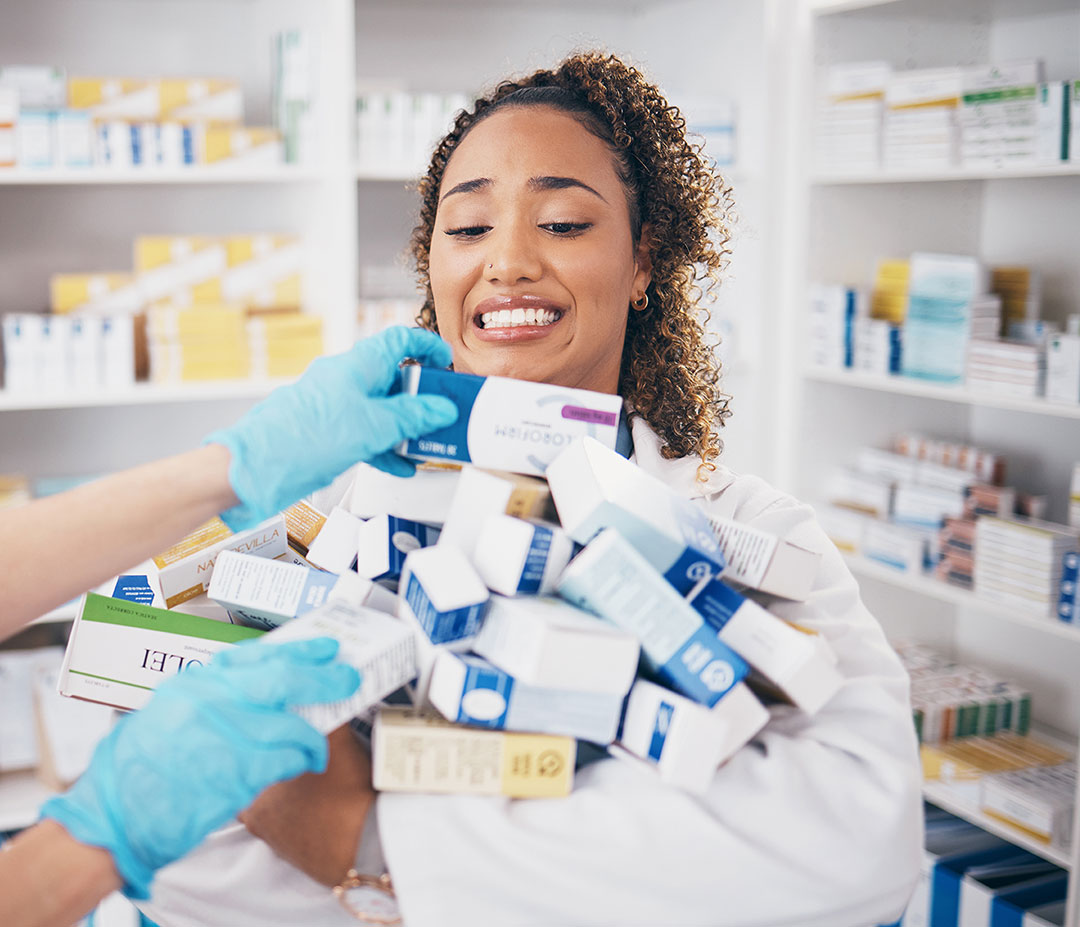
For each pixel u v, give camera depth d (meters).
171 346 2.59
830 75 2.76
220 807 0.73
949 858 2.39
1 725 2.57
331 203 2.65
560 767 0.80
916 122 2.55
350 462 0.88
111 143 2.50
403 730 0.78
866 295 2.80
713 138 2.86
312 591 0.89
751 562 0.88
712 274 1.44
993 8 2.71
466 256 1.12
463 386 0.92
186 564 0.97
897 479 2.80
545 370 1.12
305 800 0.81
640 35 3.29
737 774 0.83
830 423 2.93
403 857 0.76
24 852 0.73
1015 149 2.34
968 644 3.04
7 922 0.71
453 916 0.74
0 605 0.81
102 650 0.89
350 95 2.58
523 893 0.76
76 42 2.76
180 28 2.84
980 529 2.50
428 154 2.64
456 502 0.87
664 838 0.78
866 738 0.89
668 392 1.28
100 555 0.84
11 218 2.77
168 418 2.99
